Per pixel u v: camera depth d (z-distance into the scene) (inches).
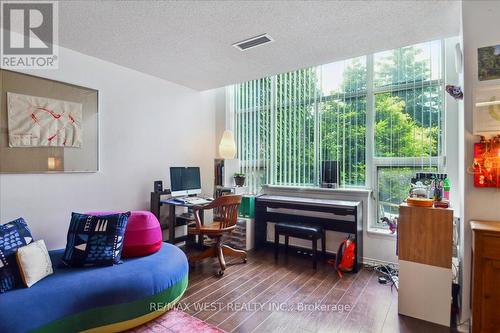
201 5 77.4
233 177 164.9
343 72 132.8
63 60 106.3
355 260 115.0
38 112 99.9
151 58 116.2
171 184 133.9
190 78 142.6
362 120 128.0
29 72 98.0
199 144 166.1
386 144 122.2
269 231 152.4
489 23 73.2
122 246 87.6
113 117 123.3
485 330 65.4
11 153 93.8
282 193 151.8
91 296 68.3
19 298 61.7
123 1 75.9
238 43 101.3
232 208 122.0
